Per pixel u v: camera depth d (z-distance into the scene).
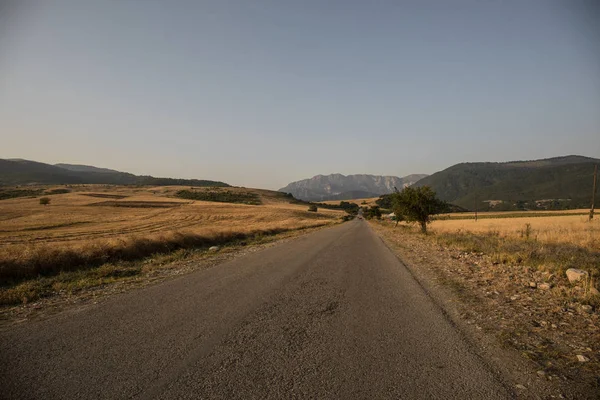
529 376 3.23
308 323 4.82
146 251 14.01
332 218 87.38
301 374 3.27
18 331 4.59
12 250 10.03
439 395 2.88
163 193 152.12
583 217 47.75
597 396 2.88
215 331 4.48
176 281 8.09
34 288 7.50
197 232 20.28
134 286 7.66
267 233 28.34
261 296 6.46
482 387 3.02
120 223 52.34
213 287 7.30
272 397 2.85
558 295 6.32
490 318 5.00
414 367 3.41
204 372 3.32
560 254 11.02
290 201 173.38
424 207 27.31
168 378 3.20
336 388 3.00
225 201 139.25
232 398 2.84
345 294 6.62
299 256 13.02
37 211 68.50
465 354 3.72
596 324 4.71
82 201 89.94
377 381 3.13
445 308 5.55
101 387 3.04
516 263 10.05
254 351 3.82
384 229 39.97
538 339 4.17
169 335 4.34
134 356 3.70
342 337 4.27
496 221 50.34
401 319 4.98
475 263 10.43
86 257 11.11
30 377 3.24
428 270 9.47
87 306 5.91
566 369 3.39
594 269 8.19
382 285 7.47
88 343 4.09
